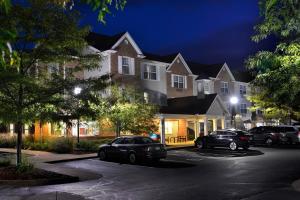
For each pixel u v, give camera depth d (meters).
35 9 14.65
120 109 27.72
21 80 13.11
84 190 13.30
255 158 24.06
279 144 36.66
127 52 36.53
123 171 18.64
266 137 36.22
